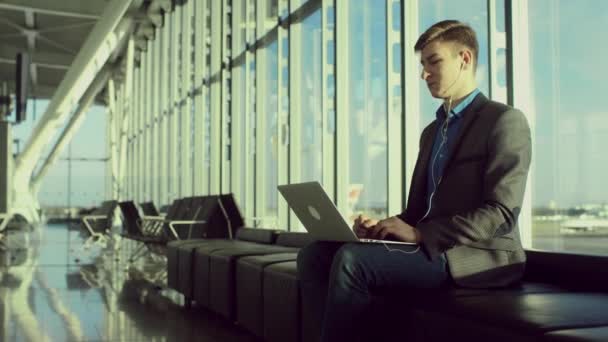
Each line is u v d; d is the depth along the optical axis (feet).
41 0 44.80
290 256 11.79
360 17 16.48
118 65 63.62
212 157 30.86
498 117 6.95
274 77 23.24
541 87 9.95
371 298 6.97
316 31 19.44
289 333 9.71
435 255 6.75
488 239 6.98
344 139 17.07
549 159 9.78
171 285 18.21
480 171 6.97
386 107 14.73
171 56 42.27
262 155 24.08
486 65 11.34
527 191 10.21
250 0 25.96
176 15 40.34
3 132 36.45
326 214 7.25
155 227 29.66
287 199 8.10
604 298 6.09
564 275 7.44
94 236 36.70
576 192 9.22
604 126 8.76
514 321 5.16
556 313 5.29
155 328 13.06
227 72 28.91
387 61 14.73
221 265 13.23
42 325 13.37
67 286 19.97
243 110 26.99
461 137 7.27
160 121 45.88
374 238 7.24
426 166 7.81
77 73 50.01
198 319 14.16
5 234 40.91
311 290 8.27
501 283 6.93
